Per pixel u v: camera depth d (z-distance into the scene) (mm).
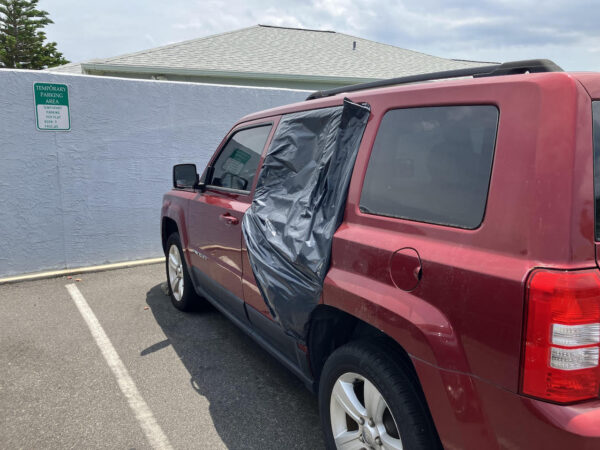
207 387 3408
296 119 3021
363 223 2227
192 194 4371
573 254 1465
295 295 2518
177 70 11547
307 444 2785
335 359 2273
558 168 1511
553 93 1581
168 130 6582
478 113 1832
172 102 6543
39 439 2787
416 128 2104
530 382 1466
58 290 5559
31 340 4180
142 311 4906
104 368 3674
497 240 1625
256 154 3398
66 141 5969
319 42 15688
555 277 1440
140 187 6531
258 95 7066
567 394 1429
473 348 1631
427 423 1871
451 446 1733
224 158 3963
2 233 5781
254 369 3689
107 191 6324
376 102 2371
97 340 4191
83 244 6285
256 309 3141
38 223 5969
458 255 1720
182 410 3111
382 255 2021
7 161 5672
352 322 2451
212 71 11766
